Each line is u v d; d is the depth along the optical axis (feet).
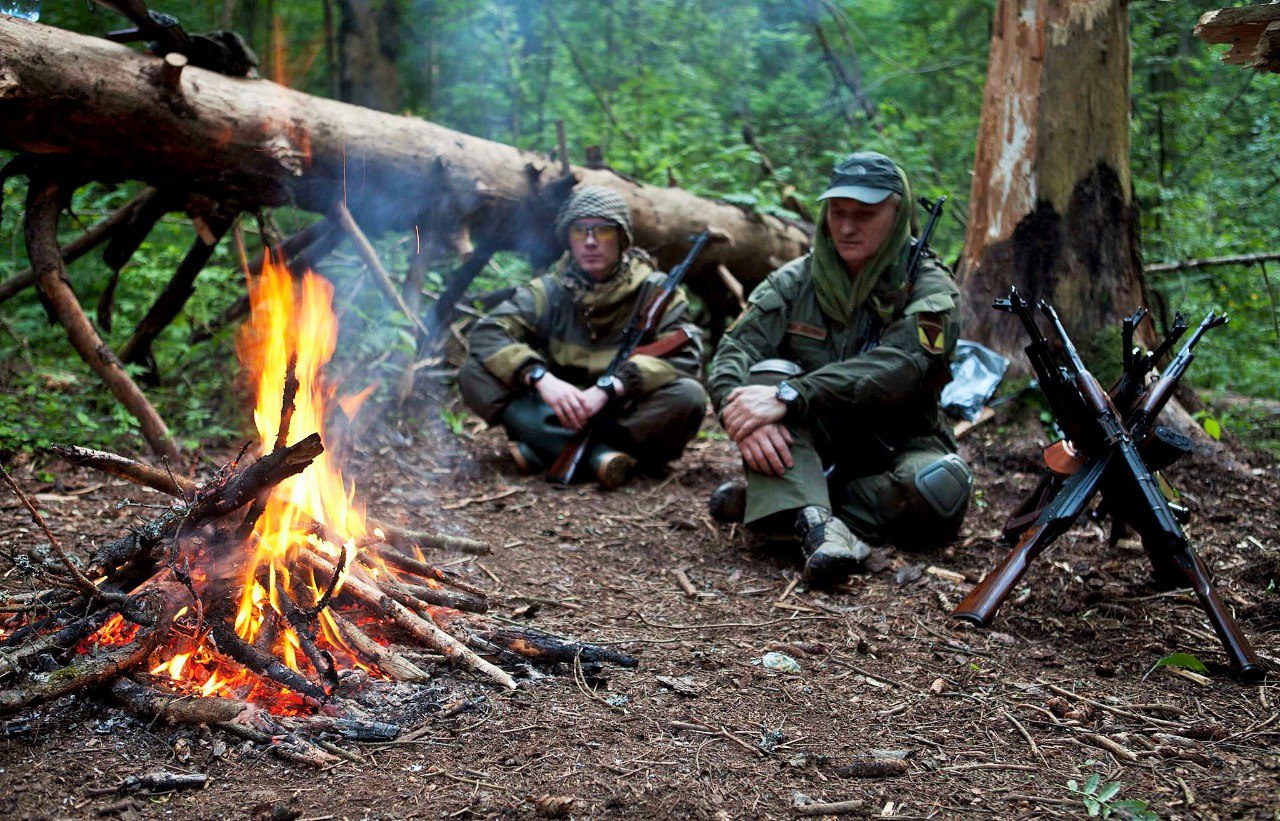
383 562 9.84
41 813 6.41
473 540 12.83
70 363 18.62
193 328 18.86
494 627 9.36
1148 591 11.38
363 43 30.42
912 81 35.06
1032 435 15.93
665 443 16.08
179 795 6.75
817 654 9.87
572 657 9.16
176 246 21.48
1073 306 16.44
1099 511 10.55
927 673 9.43
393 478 15.65
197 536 8.32
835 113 34.40
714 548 13.25
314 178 15.25
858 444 13.09
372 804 6.72
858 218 12.16
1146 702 8.70
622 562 12.69
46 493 13.69
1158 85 28.45
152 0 31.09
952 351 12.52
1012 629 10.55
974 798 7.11
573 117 28.96
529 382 15.87
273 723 7.50
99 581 8.59
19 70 12.16
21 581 10.12
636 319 16.29
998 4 16.92
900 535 12.90
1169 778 7.35
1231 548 12.61
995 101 16.93
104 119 12.98
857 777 7.39
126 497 13.76
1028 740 8.03
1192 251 23.44
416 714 7.97
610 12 33.60
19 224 19.88
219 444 16.34
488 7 31.53
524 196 17.75
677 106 29.94
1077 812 6.91
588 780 7.14
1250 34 9.53
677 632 10.39
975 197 17.29
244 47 14.44
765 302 13.16
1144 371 10.43
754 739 7.95
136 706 7.54
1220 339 22.99
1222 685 9.04
